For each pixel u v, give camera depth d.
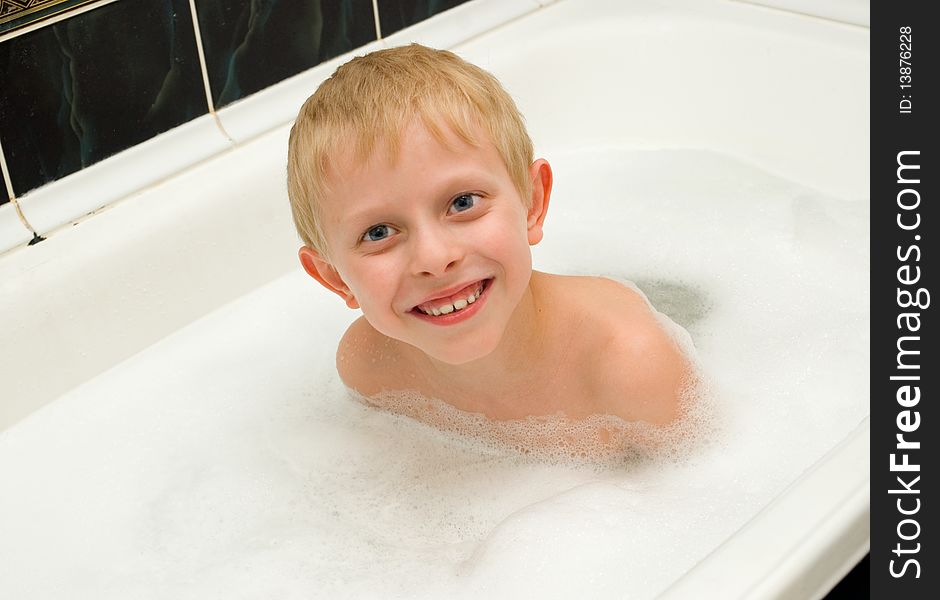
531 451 1.15
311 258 1.05
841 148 1.48
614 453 1.12
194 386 1.30
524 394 1.11
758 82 1.55
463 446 1.18
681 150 1.62
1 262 1.24
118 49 1.31
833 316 1.28
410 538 1.08
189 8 1.36
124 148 1.36
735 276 1.38
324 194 0.93
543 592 0.96
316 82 1.50
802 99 1.52
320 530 1.10
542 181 1.04
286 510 1.13
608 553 0.98
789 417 1.13
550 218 1.54
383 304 0.94
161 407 1.27
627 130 1.65
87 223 1.29
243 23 1.41
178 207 1.33
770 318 1.30
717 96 1.59
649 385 1.06
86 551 1.11
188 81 1.39
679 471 1.09
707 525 1.00
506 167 0.95
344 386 1.27
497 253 0.92
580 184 1.59
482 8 1.67
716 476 1.07
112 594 1.06
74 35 1.27
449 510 1.11
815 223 1.42
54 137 1.29
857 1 1.54
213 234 1.36
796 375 1.19
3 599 1.06
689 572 0.78
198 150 1.39
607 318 1.07
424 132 0.89
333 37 1.52
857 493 0.83
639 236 1.48
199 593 1.04
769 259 1.40
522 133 1.00
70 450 1.22
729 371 1.21
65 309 1.26
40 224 1.28
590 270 1.44
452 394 1.14
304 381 1.29
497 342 0.97
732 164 1.58
